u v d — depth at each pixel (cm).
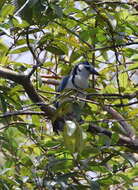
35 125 980
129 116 1023
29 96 934
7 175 851
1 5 808
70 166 821
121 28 956
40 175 850
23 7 775
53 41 877
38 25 852
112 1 973
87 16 941
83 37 961
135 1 1009
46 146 895
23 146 982
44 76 1227
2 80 973
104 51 1071
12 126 963
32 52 884
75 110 764
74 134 693
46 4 795
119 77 1059
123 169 905
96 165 847
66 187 811
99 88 1166
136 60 1008
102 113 1016
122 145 913
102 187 884
